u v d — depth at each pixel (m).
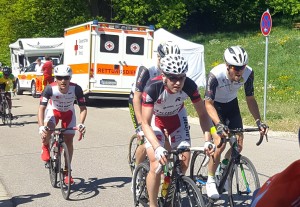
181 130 4.74
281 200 1.68
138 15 26.94
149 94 4.22
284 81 17.61
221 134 4.49
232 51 4.68
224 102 5.12
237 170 4.79
